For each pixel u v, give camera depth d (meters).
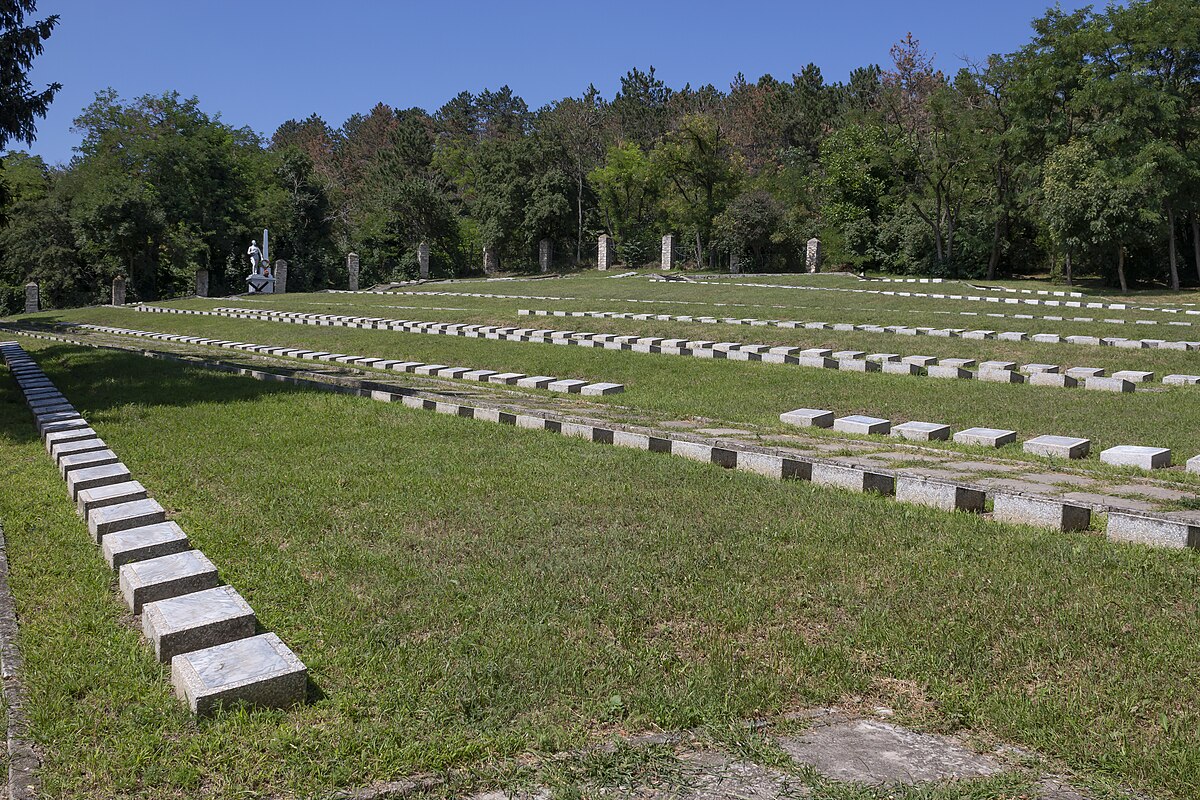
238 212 53.91
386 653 4.59
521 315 26.38
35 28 17.20
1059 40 33.59
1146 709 3.93
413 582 5.59
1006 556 5.94
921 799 3.29
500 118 80.81
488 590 5.41
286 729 3.87
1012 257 41.47
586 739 3.82
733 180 52.53
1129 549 6.08
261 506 7.32
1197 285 34.47
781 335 20.06
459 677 4.30
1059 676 4.26
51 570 5.99
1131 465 8.41
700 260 53.25
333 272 57.97
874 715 4.04
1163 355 16.31
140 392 14.19
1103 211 30.72
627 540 6.35
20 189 52.72
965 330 20.05
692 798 3.40
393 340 22.02
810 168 58.06
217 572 5.46
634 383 15.31
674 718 3.94
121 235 46.03
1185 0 31.12
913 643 4.62
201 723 3.92
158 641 4.51
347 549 6.21
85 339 27.75
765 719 3.99
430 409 12.45
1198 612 4.94
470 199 69.31
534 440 9.96
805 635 4.79
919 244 42.94
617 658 4.48
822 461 8.34
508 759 3.69
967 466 8.36
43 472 9.09
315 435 10.25
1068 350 17.17
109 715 4.04
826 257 48.94
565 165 60.03
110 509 6.86
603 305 28.00
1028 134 35.28
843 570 5.71
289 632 4.90
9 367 18.36
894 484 7.84
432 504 7.29
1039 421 11.00
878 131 44.66
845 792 3.35
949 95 38.94
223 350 23.50
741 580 5.57
